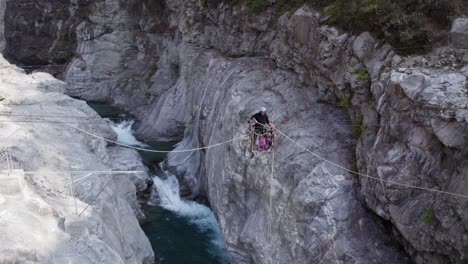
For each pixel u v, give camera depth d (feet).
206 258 63.21
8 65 81.76
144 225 70.79
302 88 61.21
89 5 139.54
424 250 37.55
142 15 125.90
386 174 39.99
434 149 36.70
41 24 146.20
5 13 153.89
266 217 52.95
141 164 83.25
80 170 51.11
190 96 92.58
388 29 45.93
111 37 130.00
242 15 79.51
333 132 52.70
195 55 93.61
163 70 114.01
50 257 36.52
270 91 63.16
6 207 38.42
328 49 53.47
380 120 44.14
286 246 49.78
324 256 44.39
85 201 48.14
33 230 37.60
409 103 39.09
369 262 41.83
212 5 89.20
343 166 48.32
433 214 36.22
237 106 63.31
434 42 43.80
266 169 53.01
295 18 60.75
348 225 44.73
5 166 46.57
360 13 49.24
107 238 45.27
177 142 97.60
